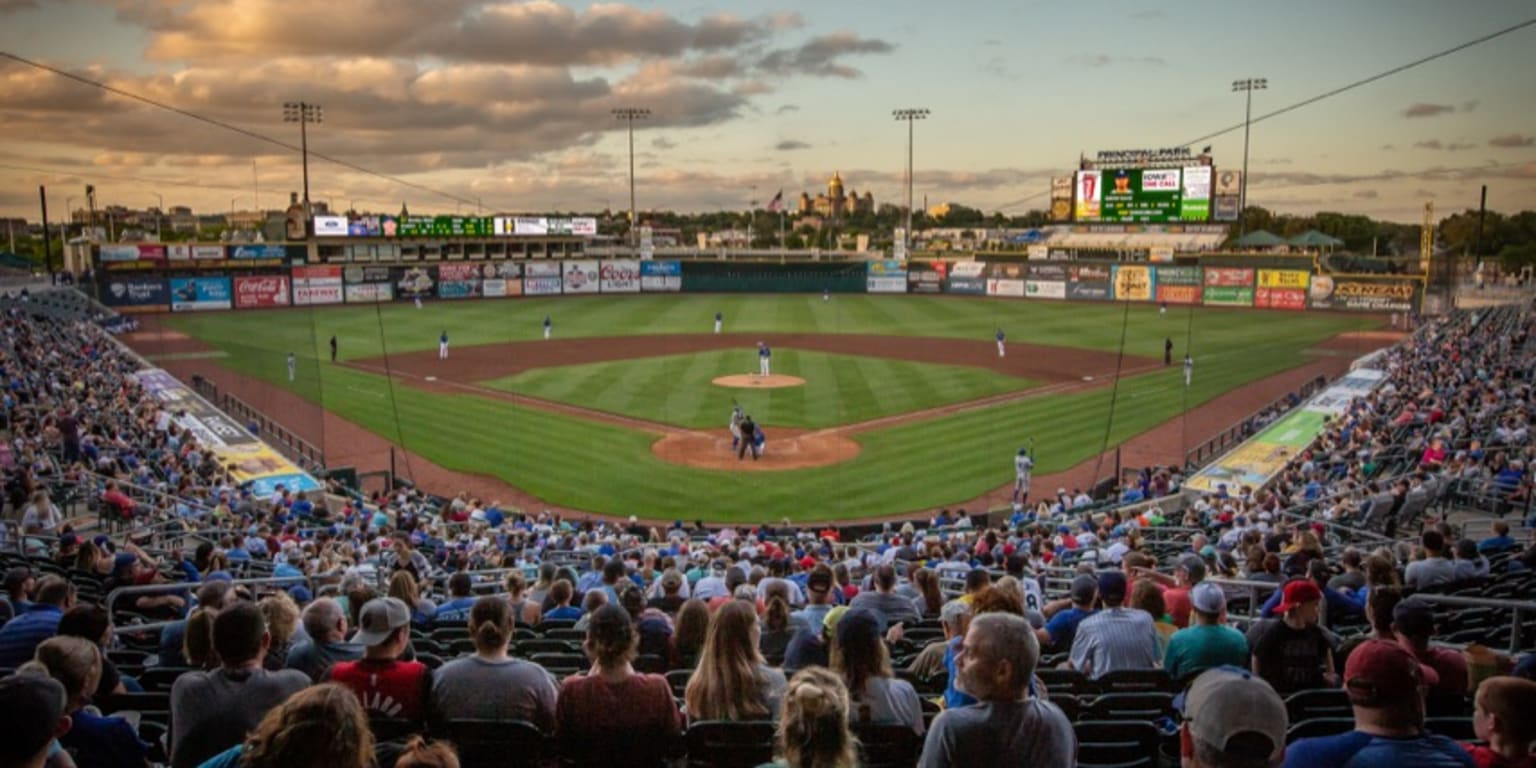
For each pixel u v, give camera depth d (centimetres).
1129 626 851
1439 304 7419
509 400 4444
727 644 641
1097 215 9712
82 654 568
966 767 476
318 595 1298
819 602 978
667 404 4353
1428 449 2498
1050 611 1116
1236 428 3847
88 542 1303
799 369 5250
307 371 5131
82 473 2286
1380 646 471
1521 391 3012
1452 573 1249
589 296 9369
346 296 8500
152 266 8488
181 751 575
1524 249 10694
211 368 5119
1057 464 3453
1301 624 765
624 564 1585
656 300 9025
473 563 1905
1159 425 4047
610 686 618
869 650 600
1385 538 1838
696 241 18225
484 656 661
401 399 4466
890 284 9769
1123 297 8750
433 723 644
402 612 643
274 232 12256
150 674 837
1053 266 9062
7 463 2295
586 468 3372
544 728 661
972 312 8044
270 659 794
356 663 646
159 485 2384
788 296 9412
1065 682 828
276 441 3653
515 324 7231
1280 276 7988
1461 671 746
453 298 8988
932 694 832
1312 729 687
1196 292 8400
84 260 8712
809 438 3762
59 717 434
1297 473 2861
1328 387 4059
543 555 1994
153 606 1216
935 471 3350
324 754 386
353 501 2786
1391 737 466
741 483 3203
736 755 625
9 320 4816
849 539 2680
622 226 17262
